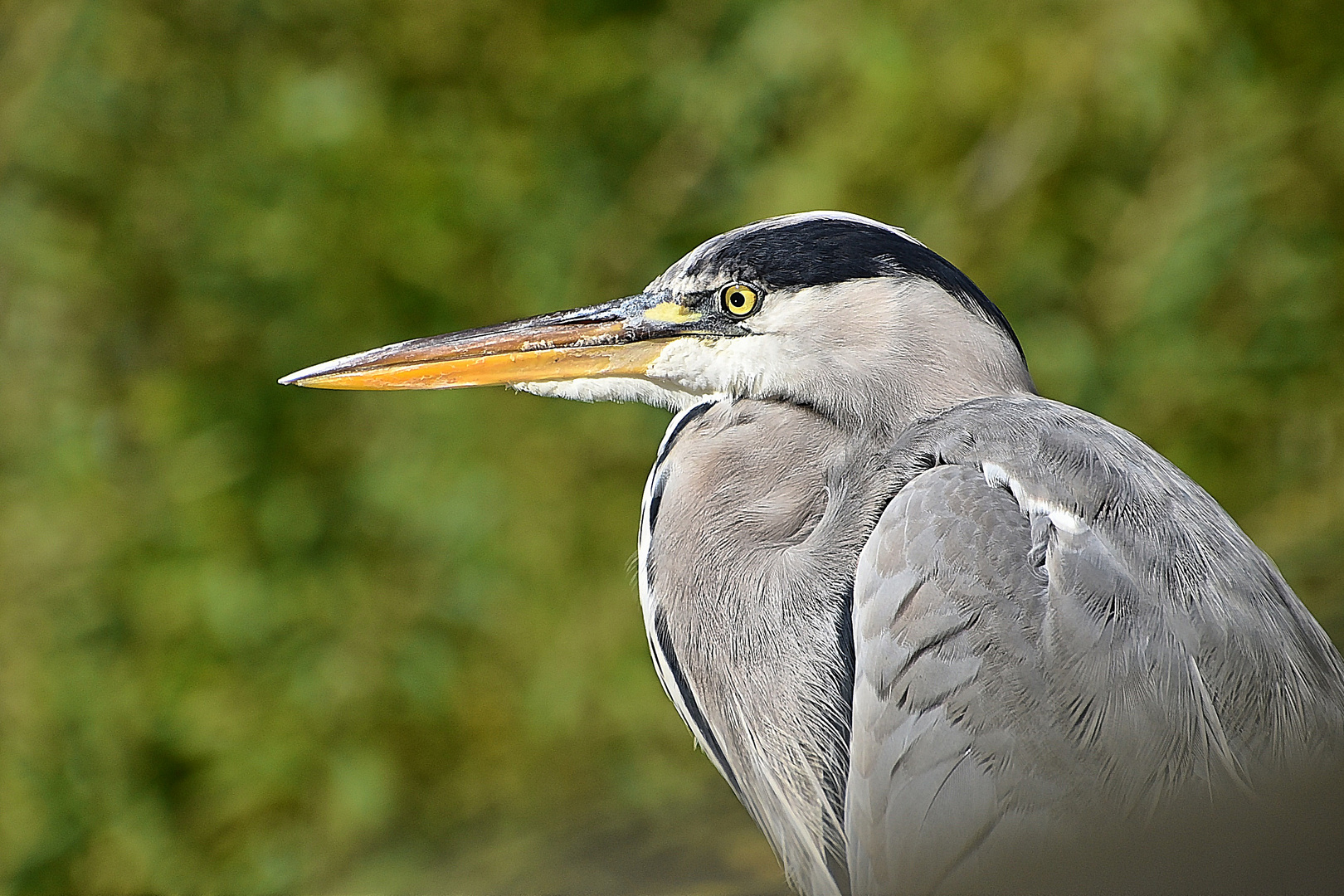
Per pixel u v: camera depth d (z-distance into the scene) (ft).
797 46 31.73
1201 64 30.63
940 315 16.03
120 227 33.22
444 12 34.88
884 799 13.87
